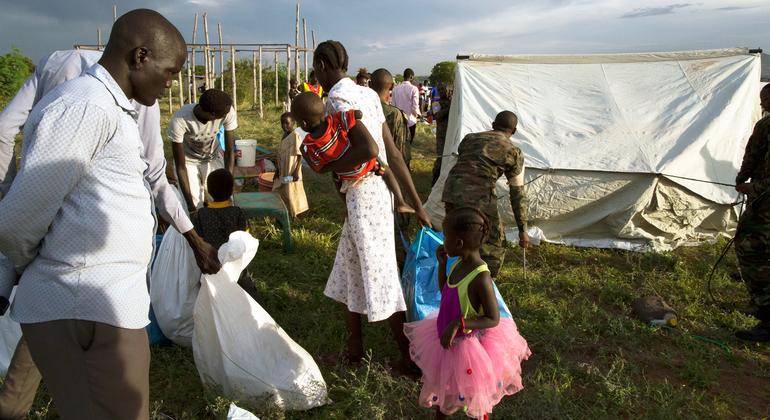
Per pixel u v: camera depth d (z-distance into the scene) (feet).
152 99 7.41
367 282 11.67
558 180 21.61
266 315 11.37
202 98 19.17
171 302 13.17
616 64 26.45
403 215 18.25
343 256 12.51
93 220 6.87
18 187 6.29
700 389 12.76
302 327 14.75
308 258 19.92
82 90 6.66
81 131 6.46
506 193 21.94
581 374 13.07
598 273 19.49
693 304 16.83
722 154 21.90
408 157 21.91
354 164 10.97
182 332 13.24
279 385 10.90
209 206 14.40
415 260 15.52
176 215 9.80
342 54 11.84
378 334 14.34
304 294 16.98
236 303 10.88
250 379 10.82
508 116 16.29
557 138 22.82
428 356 10.11
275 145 44.78
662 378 13.10
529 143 22.58
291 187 24.52
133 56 7.04
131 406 7.57
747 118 23.08
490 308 9.48
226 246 11.10
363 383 11.75
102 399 7.39
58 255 6.89
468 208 9.86
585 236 22.39
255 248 11.57
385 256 11.82
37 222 6.49
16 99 10.88
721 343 14.64
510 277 18.72
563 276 18.79
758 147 14.84
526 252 21.44
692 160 21.40
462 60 26.86
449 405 9.95
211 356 11.12
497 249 16.17
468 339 9.69
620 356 13.93
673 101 23.98
